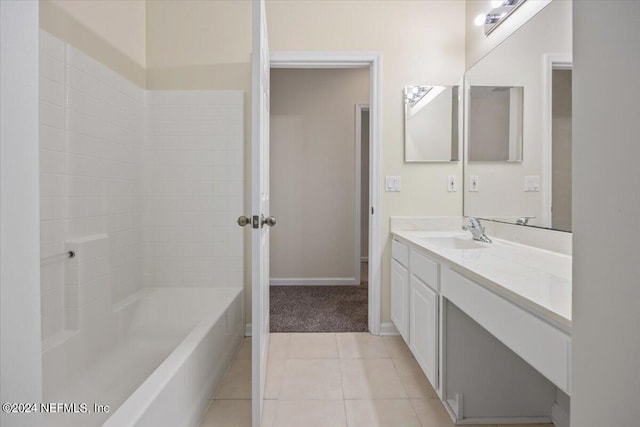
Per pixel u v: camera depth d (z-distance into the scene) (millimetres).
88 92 1839
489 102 2113
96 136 1909
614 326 508
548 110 1591
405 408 1627
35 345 732
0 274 690
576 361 584
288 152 3910
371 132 2504
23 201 721
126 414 1021
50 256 1546
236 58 2453
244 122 2475
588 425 557
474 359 1533
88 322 1722
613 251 510
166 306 2264
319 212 3928
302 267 3939
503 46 1960
